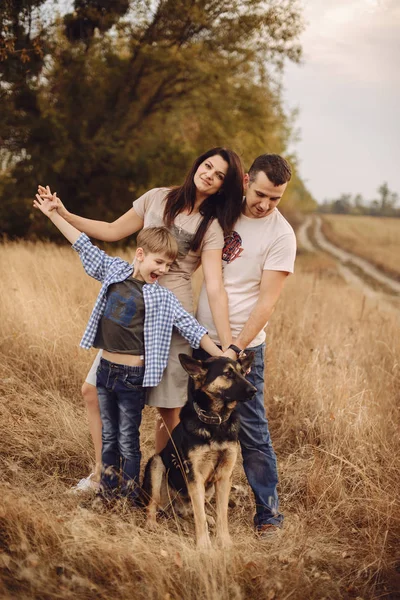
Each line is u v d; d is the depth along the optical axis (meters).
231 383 3.28
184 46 17.97
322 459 4.46
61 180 17.67
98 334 3.63
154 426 4.86
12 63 9.70
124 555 2.95
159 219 3.71
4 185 16.81
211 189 3.53
